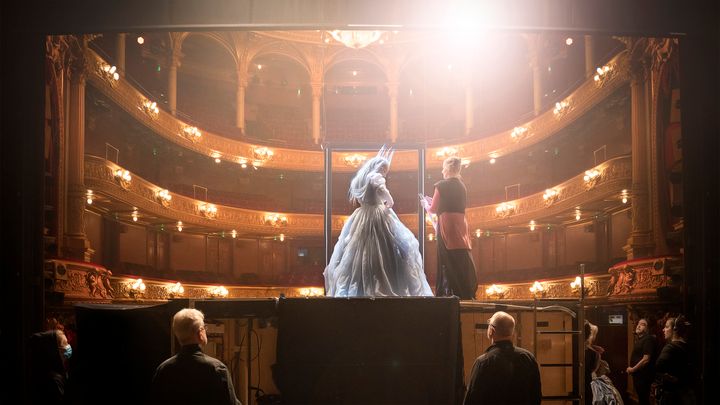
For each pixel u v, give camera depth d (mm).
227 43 35031
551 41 29625
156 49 32469
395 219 7355
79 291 19203
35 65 6773
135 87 26672
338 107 39469
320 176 37094
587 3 6785
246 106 38125
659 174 18688
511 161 32969
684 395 7676
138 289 24500
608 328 19797
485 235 33656
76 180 20984
